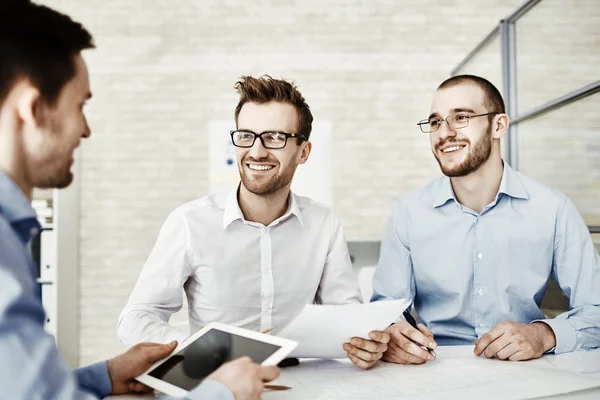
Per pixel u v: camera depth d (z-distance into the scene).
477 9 3.13
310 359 1.06
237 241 1.30
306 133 1.28
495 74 2.45
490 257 1.45
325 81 3.12
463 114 1.43
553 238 1.42
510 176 1.49
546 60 1.99
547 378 0.87
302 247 1.35
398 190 3.11
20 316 0.49
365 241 2.74
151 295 1.23
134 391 0.80
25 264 0.56
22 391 0.46
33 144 0.65
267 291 1.31
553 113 1.93
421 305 1.59
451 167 1.45
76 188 3.02
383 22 3.12
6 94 0.63
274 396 0.79
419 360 1.00
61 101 0.67
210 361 0.78
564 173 1.85
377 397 0.78
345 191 3.10
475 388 0.82
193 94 3.11
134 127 3.09
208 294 1.30
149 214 3.09
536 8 2.07
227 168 3.03
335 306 0.90
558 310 1.65
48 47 0.65
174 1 3.10
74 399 0.50
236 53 3.11
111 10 3.09
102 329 3.04
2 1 0.63
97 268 3.06
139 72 3.10
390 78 3.12
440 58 3.12
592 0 1.76
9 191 0.63
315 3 3.12
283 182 1.23
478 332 1.46
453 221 1.50
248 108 1.20
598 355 1.07
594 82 1.67
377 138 3.12
